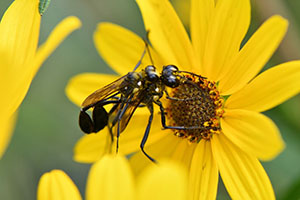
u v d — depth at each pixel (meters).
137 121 0.21
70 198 0.17
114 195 0.17
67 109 0.25
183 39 0.21
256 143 0.19
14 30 0.19
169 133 0.21
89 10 0.25
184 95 0.21
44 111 0.25
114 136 0.21
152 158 0.21
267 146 0.19
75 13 0.25
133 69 0.21
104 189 0.17
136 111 0.21
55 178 0.18
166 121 0.21
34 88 0.25
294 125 0.22
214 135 0.20
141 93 0.21
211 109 0.21
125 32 0.21
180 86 0.21
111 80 0.21
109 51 0.21
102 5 0.25
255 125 0.19
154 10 0.21
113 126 0.20
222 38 0.20
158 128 0.21
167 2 0.21
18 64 0.19
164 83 0.20
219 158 0.20
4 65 0.15
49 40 0.18
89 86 0.21
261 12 0.23
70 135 0.25
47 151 0.25
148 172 0.16
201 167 0.20
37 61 0.18
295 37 0.23
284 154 0.23
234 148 0.20
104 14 0.25
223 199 0.23
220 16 0.20
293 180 0.21
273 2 0.23
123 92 0.21
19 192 0.24
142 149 0.21
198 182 0.20
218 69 0.21
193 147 0.21
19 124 0.24
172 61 0.21
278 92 0.19
